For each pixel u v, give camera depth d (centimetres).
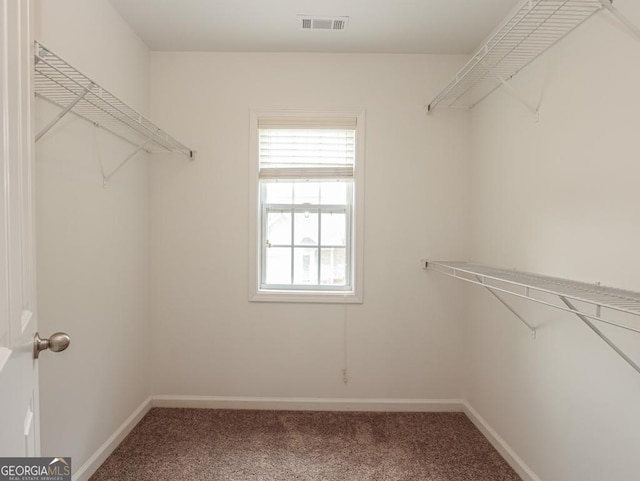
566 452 156
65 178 163
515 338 196
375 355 260
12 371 83
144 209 248
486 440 222
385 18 214
